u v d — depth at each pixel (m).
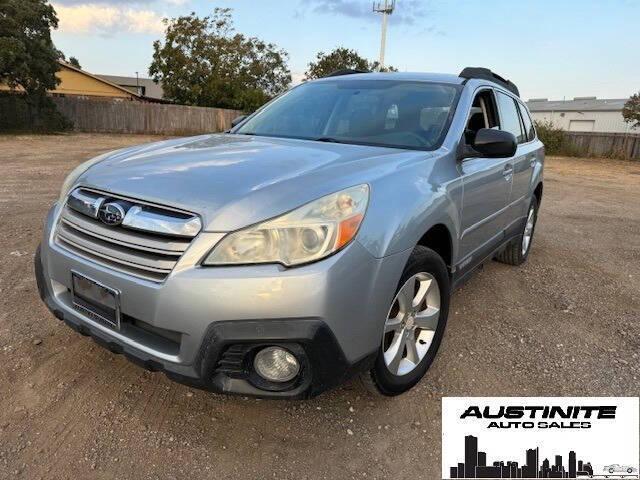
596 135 26.19
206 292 2.02
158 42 37.81
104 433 2.41
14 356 2.96
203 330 2.05
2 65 22.77
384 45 31.47
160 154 2.80
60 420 2.47
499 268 5.17
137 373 2.87
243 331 2.02
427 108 3.40
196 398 2.70
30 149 15.99
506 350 3.41
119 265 2.23
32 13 23.38
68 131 26.58
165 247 2.12
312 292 2.02
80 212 2.44
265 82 40.38
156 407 2.61
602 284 4.88
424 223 2.54
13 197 7.34
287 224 2.06
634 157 25.28
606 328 3.86
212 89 36.62
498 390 2.94
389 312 2.38
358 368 2.27
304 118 3.61
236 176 2.34
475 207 3.33
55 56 24.88
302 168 2.47
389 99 3.55
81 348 3.07
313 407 2.68
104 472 2.19
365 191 2.31
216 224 2.07
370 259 2.20
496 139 2.97
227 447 2.37
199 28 36.72
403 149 3.03
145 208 2.22
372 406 2.71
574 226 7.69
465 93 3.54
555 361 3.30
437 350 2.99
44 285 2.63
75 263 2.37
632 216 8.87
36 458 2.24
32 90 24.66
